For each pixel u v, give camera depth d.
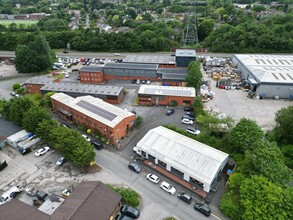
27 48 99.81
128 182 44.12
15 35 135.00
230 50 126.19
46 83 80.19
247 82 82.81
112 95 70.88
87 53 131.25
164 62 98.88
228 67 102.19
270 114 65.69
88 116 56.91
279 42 122.44
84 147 46.12
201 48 128.38
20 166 48.28
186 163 43.53
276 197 33.81
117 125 52.91
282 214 32.84
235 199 39.03
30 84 80.31
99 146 52.44
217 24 161.62
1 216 33.09
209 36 135.88
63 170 47.09
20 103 58.50
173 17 196.25
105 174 45.97
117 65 92.44
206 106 69.88
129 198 39.56
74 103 62.72
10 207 34.94
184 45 135.38
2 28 159.38
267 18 155.50
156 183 43.75
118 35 135.88
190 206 39.47
